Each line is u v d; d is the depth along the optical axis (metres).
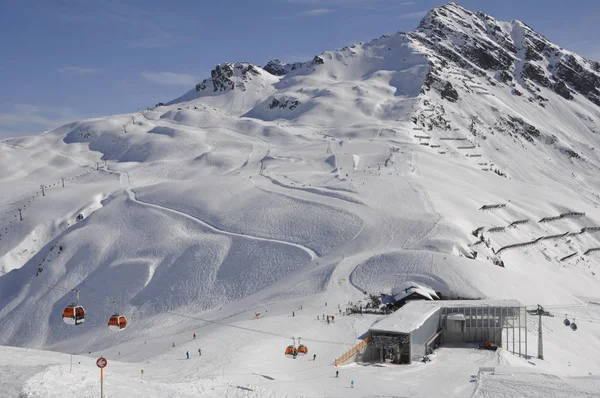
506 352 88.00
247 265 155.00
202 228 183.00
